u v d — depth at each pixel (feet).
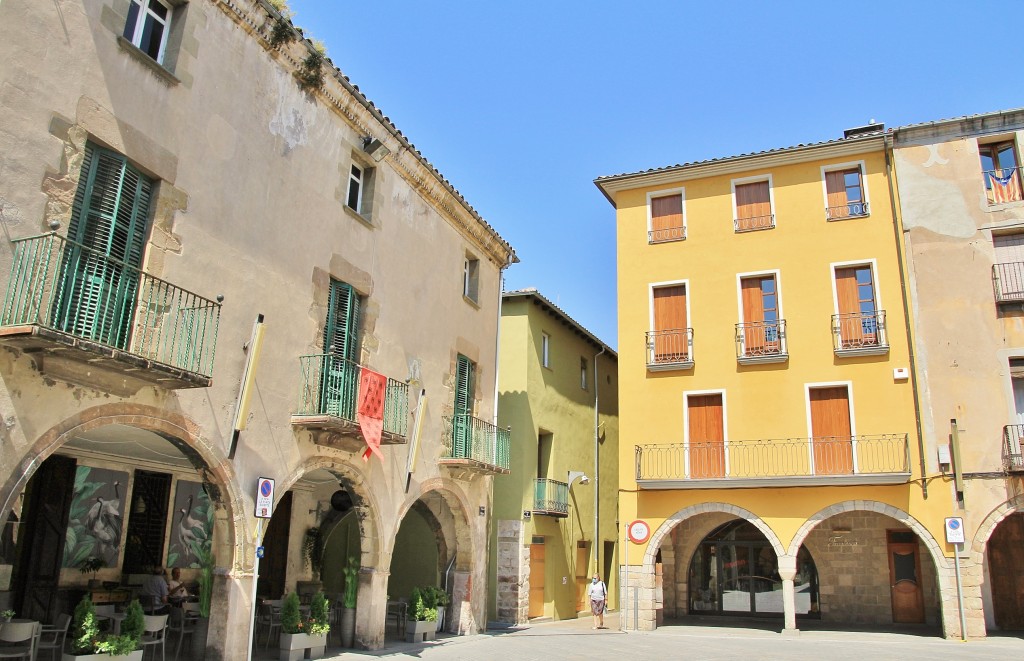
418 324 56.29
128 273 32.60
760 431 67.05
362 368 45.73
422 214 58.34
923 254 65.72
